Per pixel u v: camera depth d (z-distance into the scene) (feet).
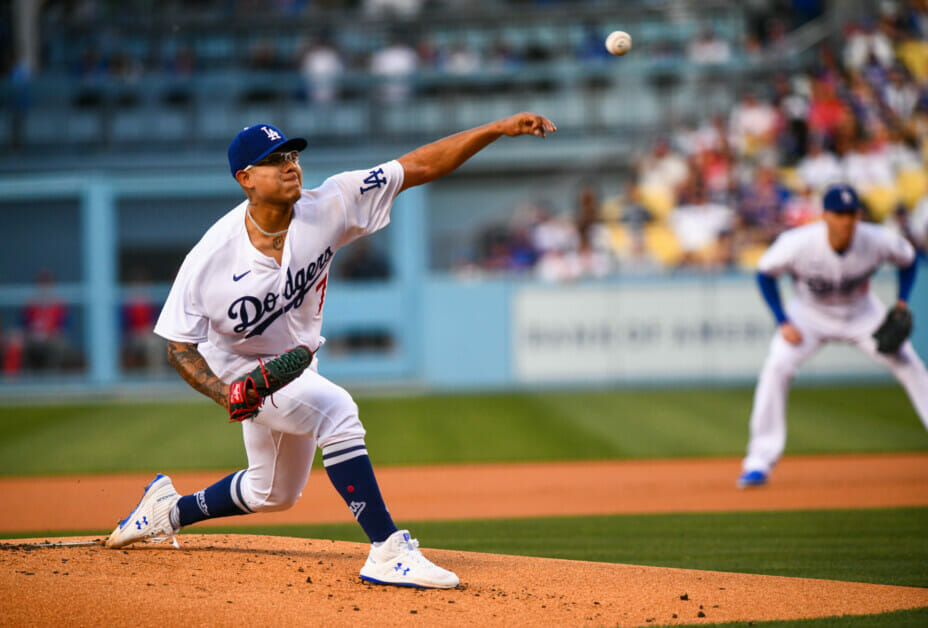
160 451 129.90
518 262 215.92
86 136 233.96
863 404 163.53
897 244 93.91
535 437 138.41
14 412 175.11
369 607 46.78
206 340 51.03
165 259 232.12
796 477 105.60
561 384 194.39
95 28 262.06
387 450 130.52
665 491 98.78
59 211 229.45
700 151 224.74
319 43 253.24
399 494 100.63
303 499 98.94
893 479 102.47
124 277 229.86
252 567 53.31
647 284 193.26
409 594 49.06
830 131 225.97
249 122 234.99
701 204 214.69
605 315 193.88
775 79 236.63
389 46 260.62
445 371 196.03
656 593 50.85
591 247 209.77
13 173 233.55
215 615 44.93
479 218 241.96
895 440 130.72
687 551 66.80
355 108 236.02
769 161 224.94
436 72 236.22
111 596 47.01
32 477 113.50
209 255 48.88
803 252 94.07
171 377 204.95
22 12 249.55
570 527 78.69
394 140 235.81
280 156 47.50
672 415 156.15
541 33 259.39
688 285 193.26
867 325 97.81
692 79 238.68
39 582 48.80
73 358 205.87
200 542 61.41
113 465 120.57
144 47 261.03
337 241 51.47
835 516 81.41
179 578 50.49
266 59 248.52
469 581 52.42
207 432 145.48
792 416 151.94
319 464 126.00
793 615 46.98
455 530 77.97
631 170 232.73
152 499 56.70
